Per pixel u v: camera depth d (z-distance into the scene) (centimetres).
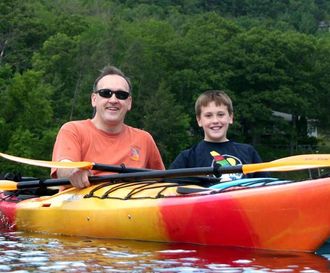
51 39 4266
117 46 4409
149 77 4438
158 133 4175
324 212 369
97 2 7756
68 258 369
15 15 4588
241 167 434
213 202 404
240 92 5222
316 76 5462
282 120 5203
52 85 3869
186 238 416
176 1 9800
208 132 539
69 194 507
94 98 536
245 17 9894
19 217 532
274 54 5216
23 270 334
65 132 520
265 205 384
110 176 485
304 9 10562
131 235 443
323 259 357
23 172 2414
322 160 417
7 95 2569
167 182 485
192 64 5172
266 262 350
